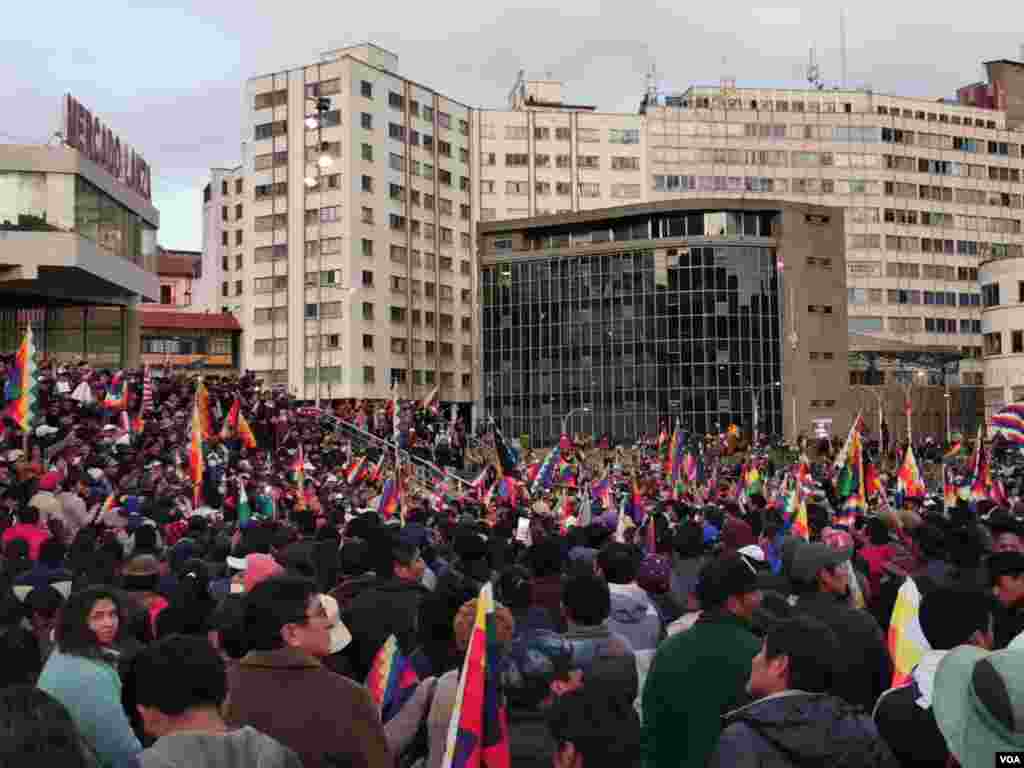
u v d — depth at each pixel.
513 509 18.45
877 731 4.43
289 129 103.12
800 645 4.48
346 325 99.50
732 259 91.25
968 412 107.31
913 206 124.06
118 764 5.02
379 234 103.06
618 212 92.75
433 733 5.63
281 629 4.97
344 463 39.47
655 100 124.19
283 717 4.80
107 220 50.00
